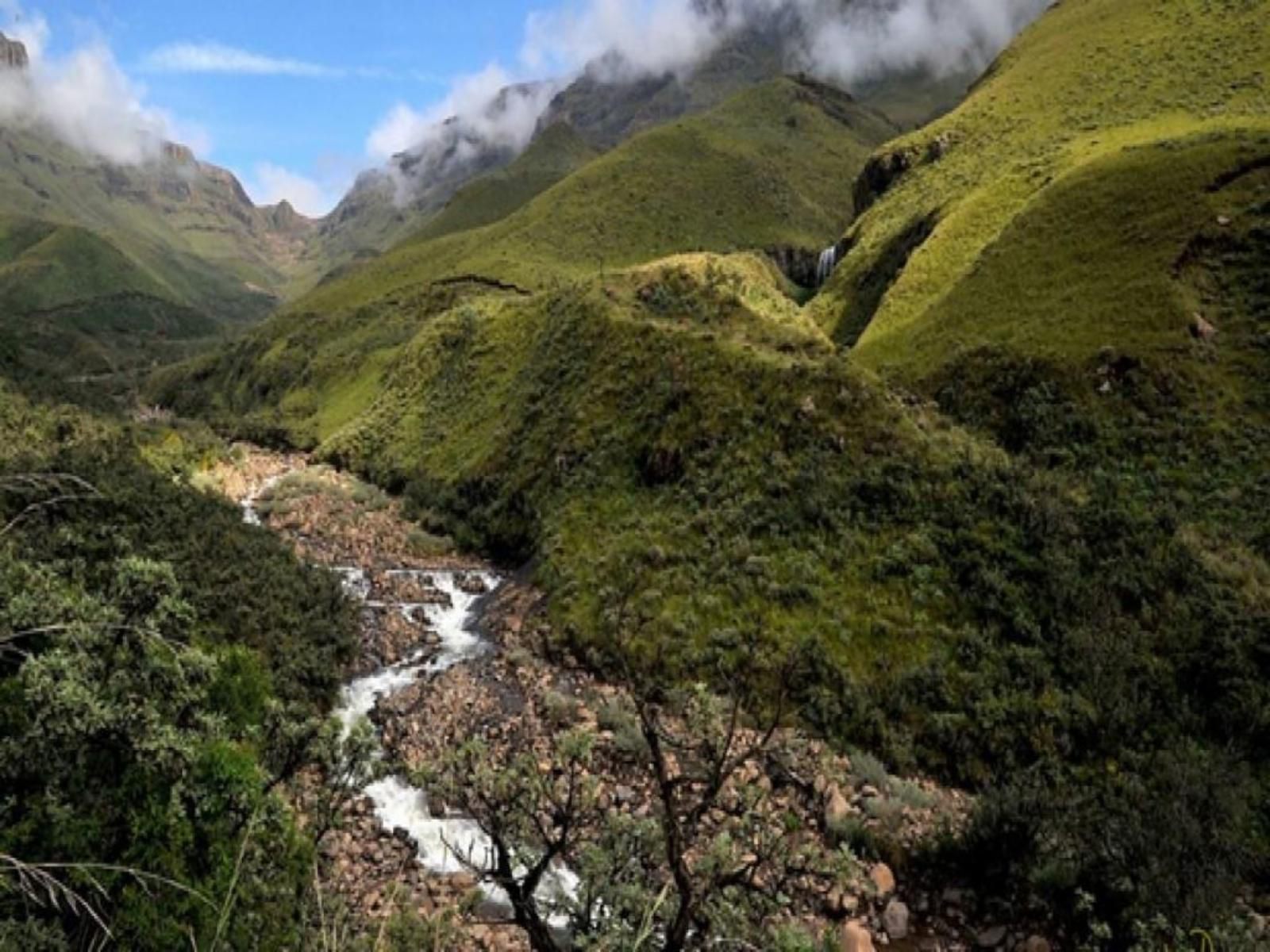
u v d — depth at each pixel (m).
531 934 7.79
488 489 43.22
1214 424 34.53
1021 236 51.78
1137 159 50.59
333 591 29.73
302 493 50.91
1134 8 99.88
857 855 16.78
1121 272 43.44
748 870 8.36
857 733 21.34
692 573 27.89
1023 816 16.33
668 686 23.28
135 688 10.45
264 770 12.51
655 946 7.12
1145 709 19.98
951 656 22.73
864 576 25.67
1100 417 37.06
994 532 25.84
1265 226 41.22
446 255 186.38
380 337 118.94
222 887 10.13
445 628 31.16
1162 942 13.01
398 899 14.62
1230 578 23.30
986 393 41.62
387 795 19.16
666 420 35.41
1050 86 93.25
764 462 31.03
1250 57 72.25
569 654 27.05
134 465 36.94
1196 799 16.80
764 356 35.69
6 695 9.89
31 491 7.96
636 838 8.06
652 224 167.88
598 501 34.53
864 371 32.97
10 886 6.62
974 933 15.17
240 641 23.12
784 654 23.56
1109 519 25.47
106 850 9.44
